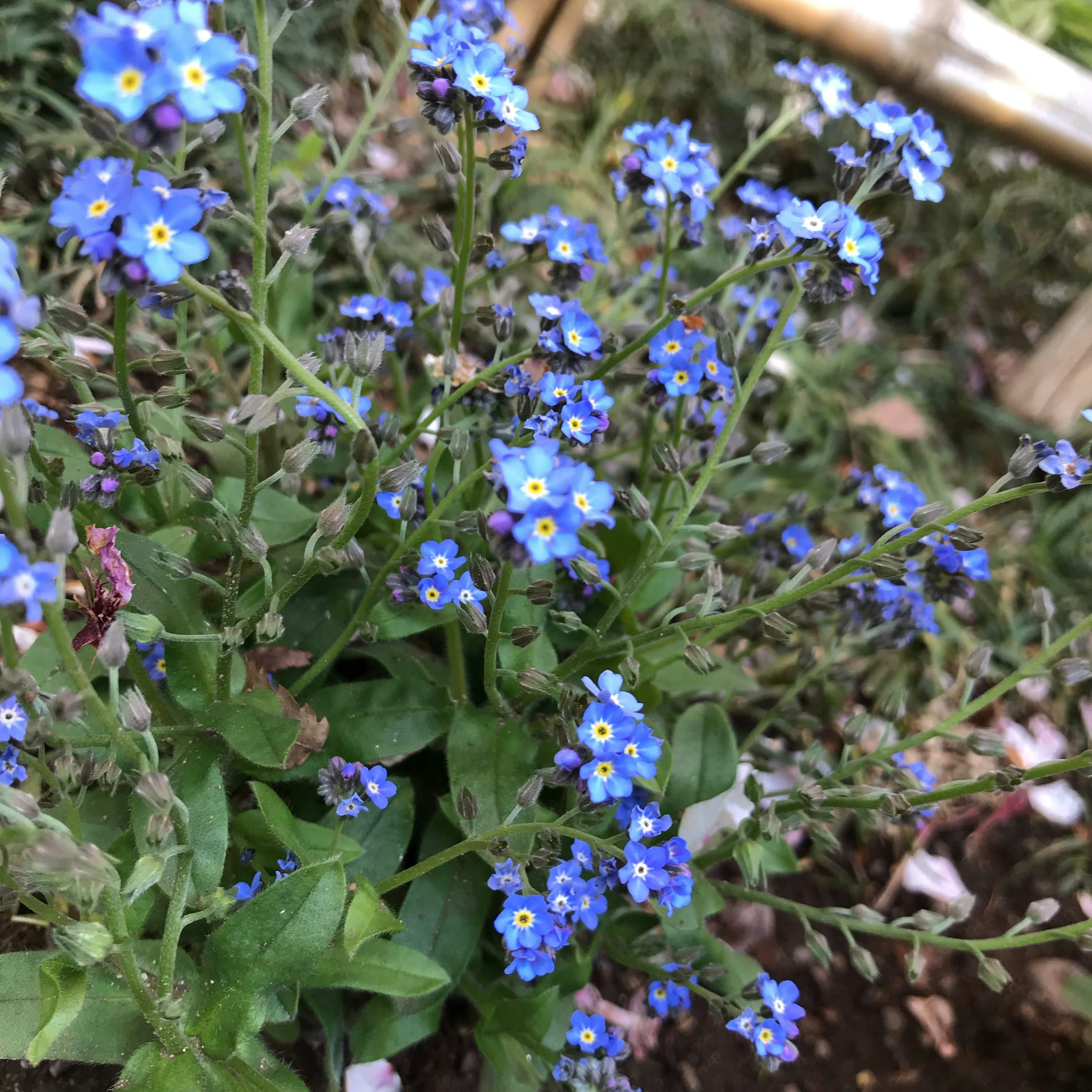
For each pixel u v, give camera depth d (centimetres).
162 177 11
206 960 14
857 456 30
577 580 20
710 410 19
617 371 19
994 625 28
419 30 15
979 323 36
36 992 14
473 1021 19
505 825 15
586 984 17
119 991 14
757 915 22
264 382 22
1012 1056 22
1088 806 26
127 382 15
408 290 22
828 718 25
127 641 14
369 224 20
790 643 24
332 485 23
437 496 20
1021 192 37
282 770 17
